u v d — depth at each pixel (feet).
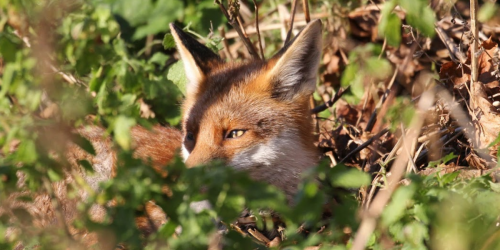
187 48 38.37
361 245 19.93
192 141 35.35
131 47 51.44
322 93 45.09
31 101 23.63
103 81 29.09
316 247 26.32
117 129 21.54
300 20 48.34
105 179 34.04
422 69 42.60
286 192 34.76
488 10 32.76
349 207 20.27
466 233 20.59
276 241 30.25
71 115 23.12
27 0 25.46
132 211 19.74
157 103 43.37
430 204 21.03
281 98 35.55
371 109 42.83
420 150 33.24
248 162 33.78
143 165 19.72
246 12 52.26
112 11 52.47
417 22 22.74
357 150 37.29
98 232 20.07
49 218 34.35
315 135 39.01
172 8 52.26
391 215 19.74
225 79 36.91
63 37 26.81
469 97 35.68
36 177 21.79
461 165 34.40
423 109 28.19
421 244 21.68
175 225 19.92
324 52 45.39
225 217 18.97
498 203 21.25
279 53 38.06
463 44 41.14
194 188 18.62
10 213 28.22
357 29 46.47
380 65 31.12
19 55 24.88
